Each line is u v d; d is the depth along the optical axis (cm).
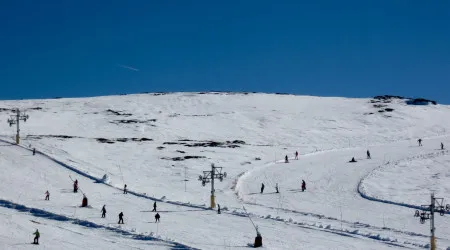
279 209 4584
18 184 4925
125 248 2991
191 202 4797
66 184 5241
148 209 4372
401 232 3684
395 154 7600
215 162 7256
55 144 7456
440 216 4334
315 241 3281
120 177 5966
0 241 2831
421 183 5669
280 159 7619
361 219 4194
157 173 6431
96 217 3888
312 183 5884
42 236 3114
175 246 3070
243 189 5694
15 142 6856
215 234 3431
